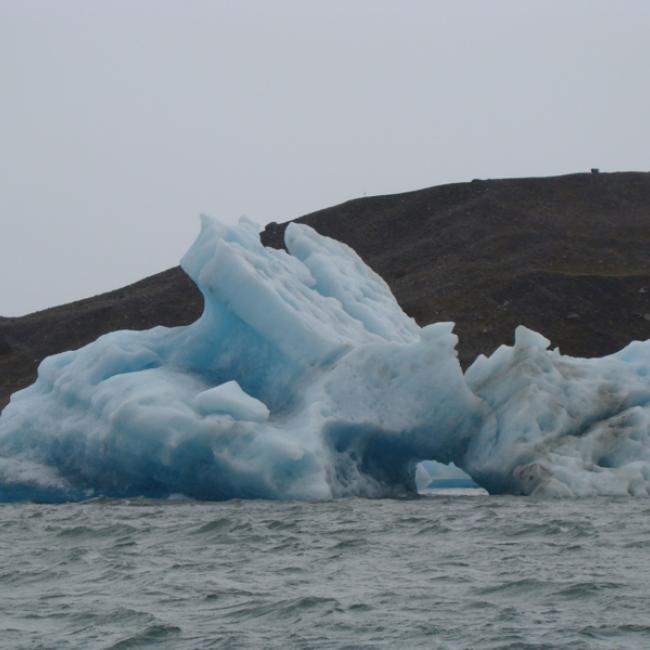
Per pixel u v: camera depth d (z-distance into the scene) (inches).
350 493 1736.0
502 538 1186.6
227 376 1839.3
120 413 1672.0
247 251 1868.8
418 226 5374.0
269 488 1643.7
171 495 1761.8
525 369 1771.7
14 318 5565.9
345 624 750.5
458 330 4197.8
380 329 1943.9
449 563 1009.5
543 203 5423.2
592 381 1822.1
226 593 873.5
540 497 1681.8
